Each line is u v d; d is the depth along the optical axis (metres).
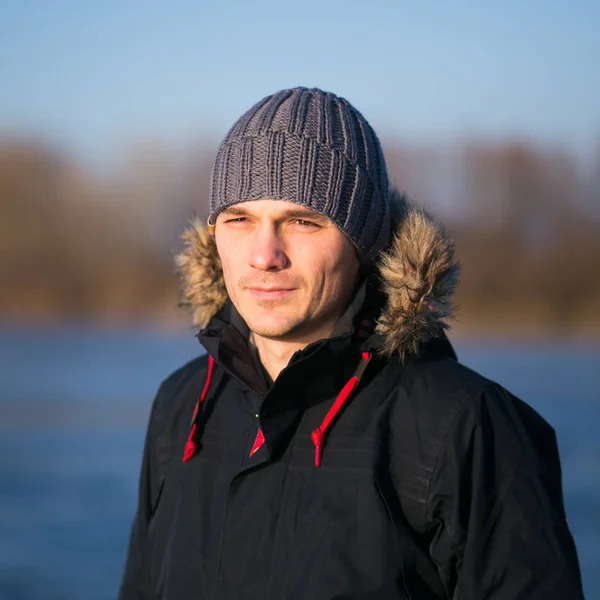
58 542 7.86
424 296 2.33
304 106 2.40
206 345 2.52
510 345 31.25
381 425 2.29
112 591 6.57
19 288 53.81
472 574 2.13
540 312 42.81
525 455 2.23
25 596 6.36
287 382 2.30
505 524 2.16
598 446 12.06
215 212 2.45
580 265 44.72
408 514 2.21
